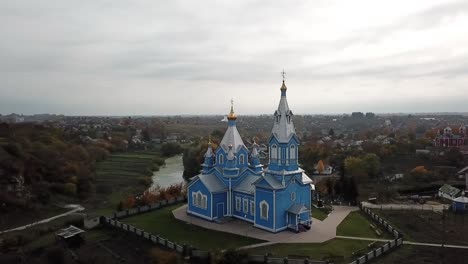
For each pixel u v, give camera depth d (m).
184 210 76.38
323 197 88.50
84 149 149.38
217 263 48.47
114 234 64.12
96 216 76.75
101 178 130.62
